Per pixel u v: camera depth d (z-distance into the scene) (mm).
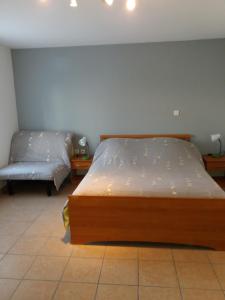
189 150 3609
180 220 2281
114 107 4180
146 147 3613
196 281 1942
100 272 2059
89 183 2646
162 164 3254
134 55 3977
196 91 3979
